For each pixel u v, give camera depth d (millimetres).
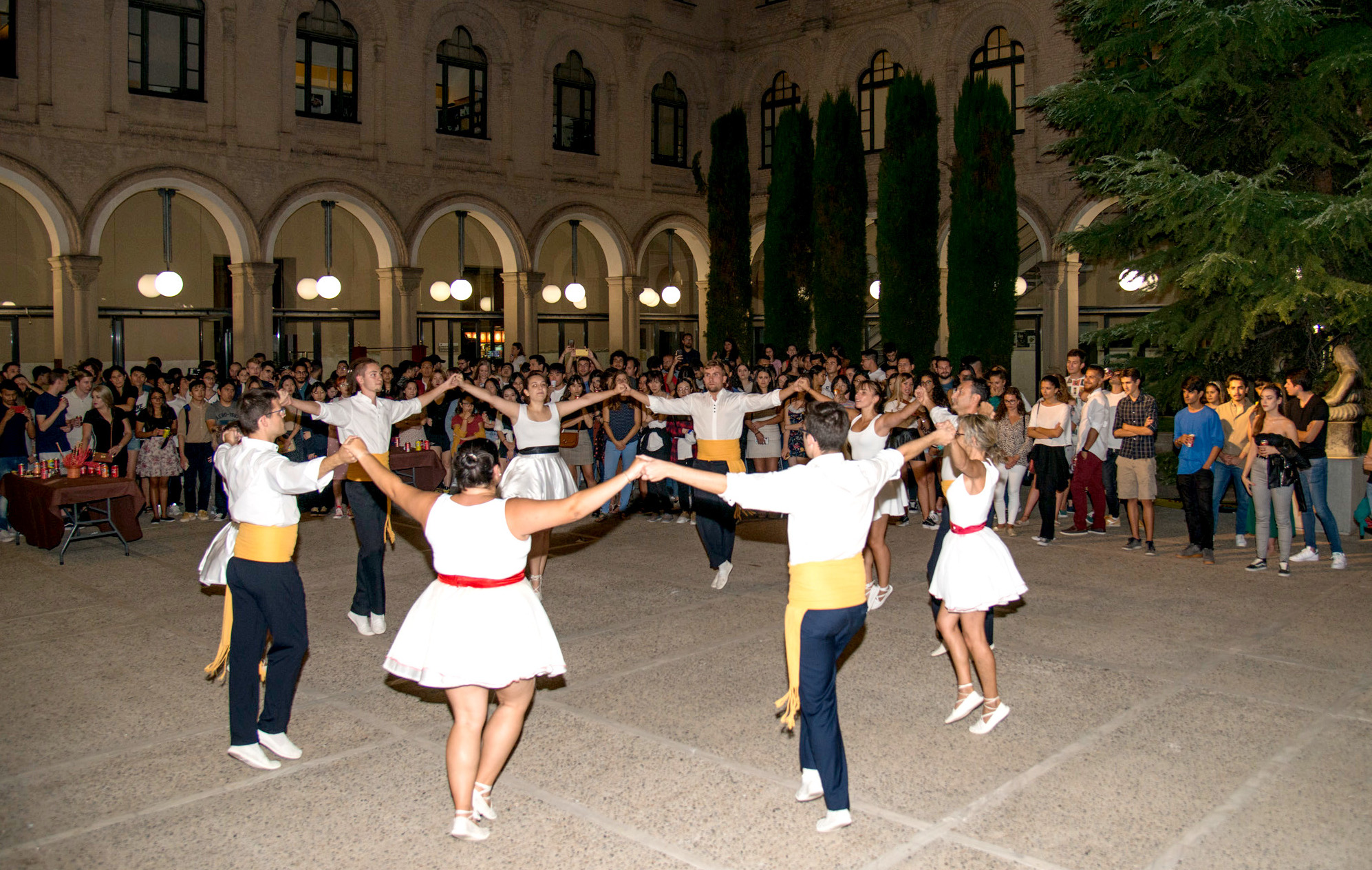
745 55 25391
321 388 12742
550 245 25156
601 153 23578
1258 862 4082
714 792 4770
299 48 19250
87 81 16781
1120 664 6605
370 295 22781
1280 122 13242
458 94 21359
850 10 23453
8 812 4621
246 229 18484
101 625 7785
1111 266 21562
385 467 4699
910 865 4078
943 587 5527
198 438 12609
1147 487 10086
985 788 4781
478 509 4258
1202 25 12680
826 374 14086
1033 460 10898
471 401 13383
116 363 19297
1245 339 12648
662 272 27109
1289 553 9148
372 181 19984
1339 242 12555
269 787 4875
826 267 20688
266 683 5152
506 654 4168
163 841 4332
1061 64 20422
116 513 10680
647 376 13117
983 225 18469
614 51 23500
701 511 8734
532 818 4520
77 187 16734
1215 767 4992
